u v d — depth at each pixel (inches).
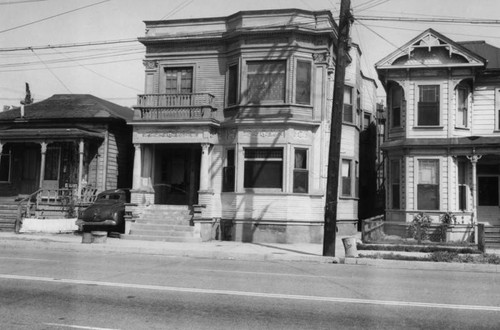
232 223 869.8
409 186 894.4
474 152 861.8
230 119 895.1
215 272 480.1
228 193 880.3
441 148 882.1
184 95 898.1
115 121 1035.9
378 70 919.7
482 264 561.0
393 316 300.4
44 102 1164.5
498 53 970.7
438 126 889.5
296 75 866.1
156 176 958.4
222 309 313.6
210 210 872.9
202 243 799.7
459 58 881.5
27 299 337.7
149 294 357.1
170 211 896.9
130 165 1119.6
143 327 269.9
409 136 901.8
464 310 318.0
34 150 1083.9
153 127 897.5
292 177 851.4
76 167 1034.1
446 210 873.5
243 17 893.8
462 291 394.6
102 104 1130.7
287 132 850.8
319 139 867.4
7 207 960.9
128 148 1115.9
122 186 1083.9
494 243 808.3
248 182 868.6
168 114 893.8
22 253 624.7
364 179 1143.6
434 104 896.9
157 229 851.4
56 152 1059.3
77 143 1004.6
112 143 1051.3
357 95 1045.2
